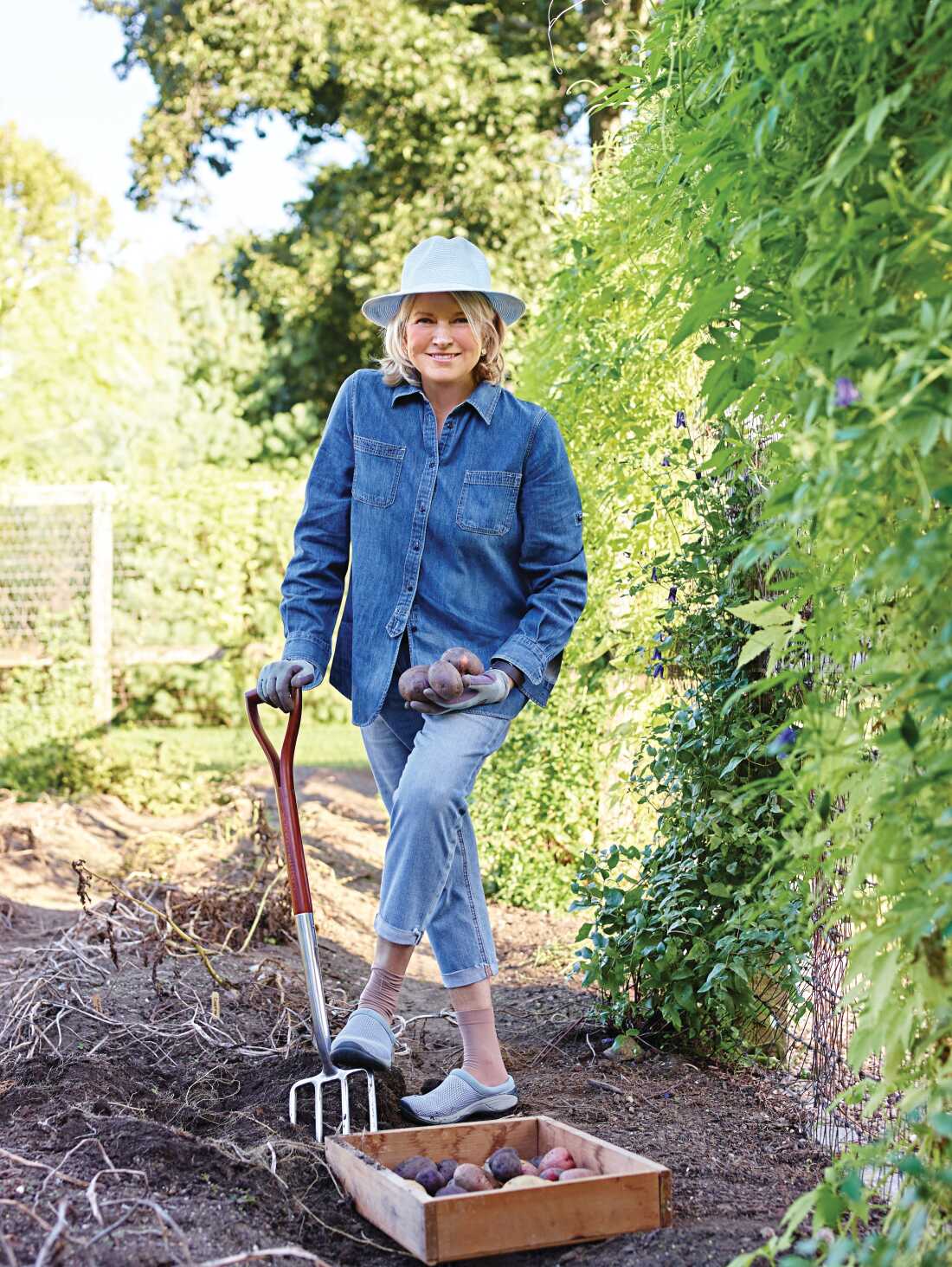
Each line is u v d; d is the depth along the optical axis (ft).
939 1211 6.02
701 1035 11.28
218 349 57.82
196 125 45.32
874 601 6.39
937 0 5.49
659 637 12.47
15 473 41.65
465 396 9.69
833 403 5.70
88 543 34.01
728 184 6.72
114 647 34.76
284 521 35.96
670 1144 8.98
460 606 9.43
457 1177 7.41
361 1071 8.84
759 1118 9.64
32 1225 6.82
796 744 6.47
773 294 6.59
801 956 9.89
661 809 11.79
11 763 27.94
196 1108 9.07
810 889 9.02
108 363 60.49
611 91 9.49
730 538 11.43
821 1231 6.98
